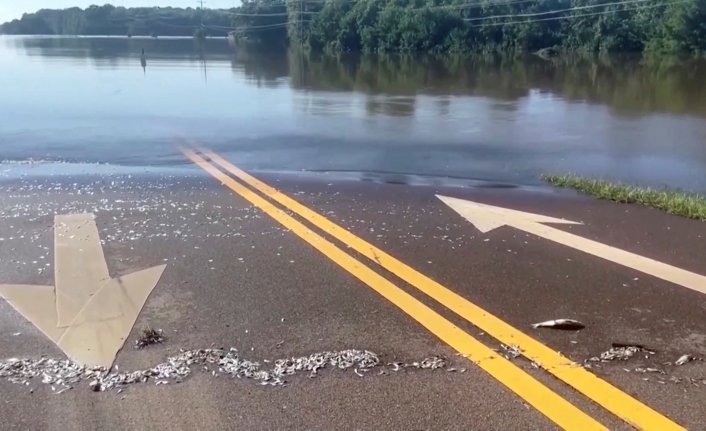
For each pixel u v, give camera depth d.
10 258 4.54
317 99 17.86
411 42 69.44
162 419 2.66
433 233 5.25
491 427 2.61
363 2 74.38
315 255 4.67
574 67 39.75
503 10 76.62
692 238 5.19
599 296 3.96
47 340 3.34
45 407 2.73
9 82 21.38
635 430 2.59
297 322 3.58
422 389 2.89
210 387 2.90
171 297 3.90
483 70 36.31
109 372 3.02
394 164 9.02
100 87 19.98
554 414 2.70
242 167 8.45
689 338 3.39
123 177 7.44
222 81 23.61
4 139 10.45
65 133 11.17
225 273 4.29
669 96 20.33
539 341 3.36
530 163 9.35
